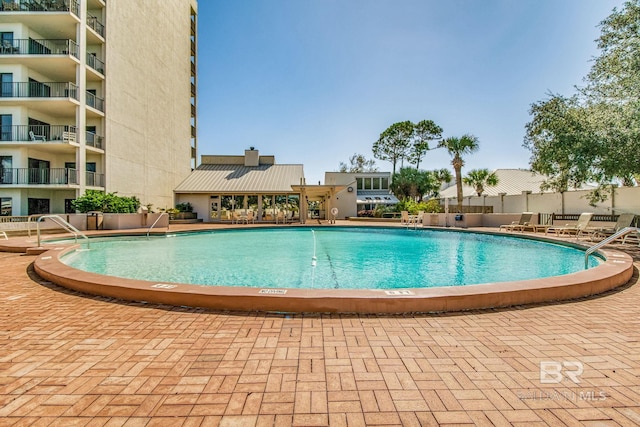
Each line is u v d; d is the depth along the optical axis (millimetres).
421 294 3873
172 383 2246
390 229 19484
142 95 23641
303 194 25516
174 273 7457
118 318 3592
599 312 3822
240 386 2209
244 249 11461
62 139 18719
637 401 2037
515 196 23031
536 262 8867
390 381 2287
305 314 3723
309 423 1828
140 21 23406
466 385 2234
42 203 19797
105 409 1948
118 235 14180
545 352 2758
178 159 29359
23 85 18484
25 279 5570
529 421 1851
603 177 12062
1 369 2441
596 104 11602
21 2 18516
